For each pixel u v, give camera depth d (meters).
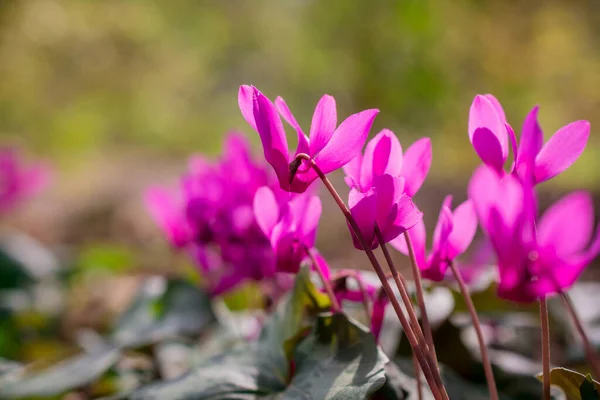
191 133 1.94
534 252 0.23
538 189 0.98
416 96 1.53
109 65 1.85
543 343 0.23
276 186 0.30
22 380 0.33
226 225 0.32
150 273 0.75
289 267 0.25
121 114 1.87
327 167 0.23
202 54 2.02
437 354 0.31
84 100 1.78
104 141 1.80
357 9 1.63
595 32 1.59
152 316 0.38
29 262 0.62
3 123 1.65
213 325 0.38
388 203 0.22
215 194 0.32
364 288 0.26
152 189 0.35
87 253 0.68
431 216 0.87
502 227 0.23
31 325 0.55
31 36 1.72
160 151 1.87
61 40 1.76
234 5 2.05
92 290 0.60
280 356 0.27
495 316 0.32
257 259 0.32
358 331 0.24
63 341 0.56
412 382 0.27
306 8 1.85
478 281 0.32
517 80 1.57
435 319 0.32
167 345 0.39
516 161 0.22
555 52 1.58
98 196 1.14
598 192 0.92
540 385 0.31
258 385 0.26
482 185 0.24
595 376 0.33
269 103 0.22
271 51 1.95
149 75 1.93
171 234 0.35
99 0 1.84
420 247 0.24
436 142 1.51
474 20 1.58
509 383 0.31
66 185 1.28
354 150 0.23
